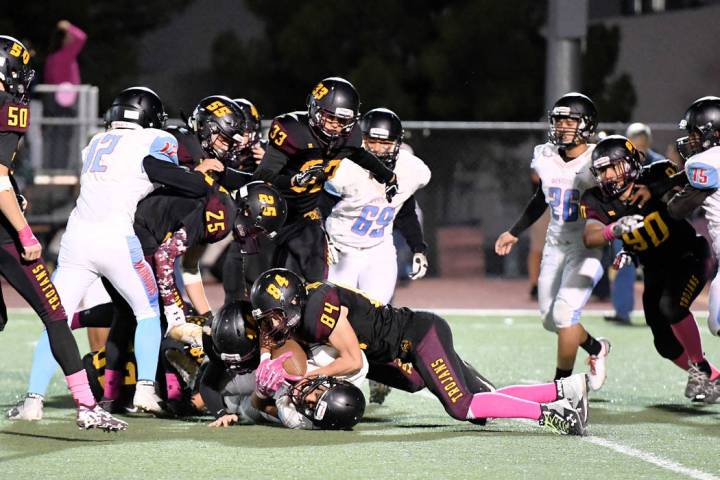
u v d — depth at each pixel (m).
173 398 22.98
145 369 22.17
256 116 26.73
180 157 23.84
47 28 73.94
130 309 23.31
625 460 18.84
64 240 22.27
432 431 21.45
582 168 25.28
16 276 20.39
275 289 20.06
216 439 20.34
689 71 70.19
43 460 18.50
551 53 51.62
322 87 24.66
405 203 26.86
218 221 22.83
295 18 65.69
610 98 62.81
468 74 63.97
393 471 17.80
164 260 22.69
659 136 69.62
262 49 68.56
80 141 54.88
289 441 20.19
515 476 17.56
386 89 63.50
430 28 66.38
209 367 21.75
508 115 64.00
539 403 21.28
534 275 50.91
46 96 54.91
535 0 65.25
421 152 64.69
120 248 21.97
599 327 41.06
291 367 21.28
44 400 25.09
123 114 22.77
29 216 54.50
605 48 63.38
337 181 25.42
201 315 24.12
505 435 21.06
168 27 81.56
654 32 71.44
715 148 23.44
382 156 25.48
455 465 18.30
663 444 20.33
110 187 22.05
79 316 25.02
